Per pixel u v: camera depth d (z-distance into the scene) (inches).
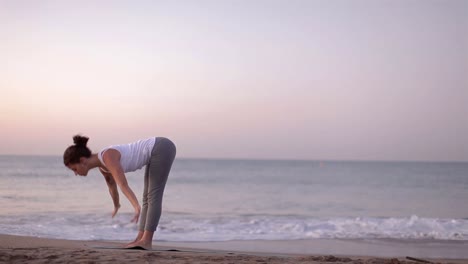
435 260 267.0
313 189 1079.0
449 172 2169.0
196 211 636.7
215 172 2038.6
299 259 199.3
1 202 628.7
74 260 167.9
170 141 202.1
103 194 746.8
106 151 188.9
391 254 322.3
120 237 377.1
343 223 492.1
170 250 228.4
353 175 1840.6
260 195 912.3
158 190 203.2
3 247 226.1
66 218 487.2
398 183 1299.2
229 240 382.3
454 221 505.7
